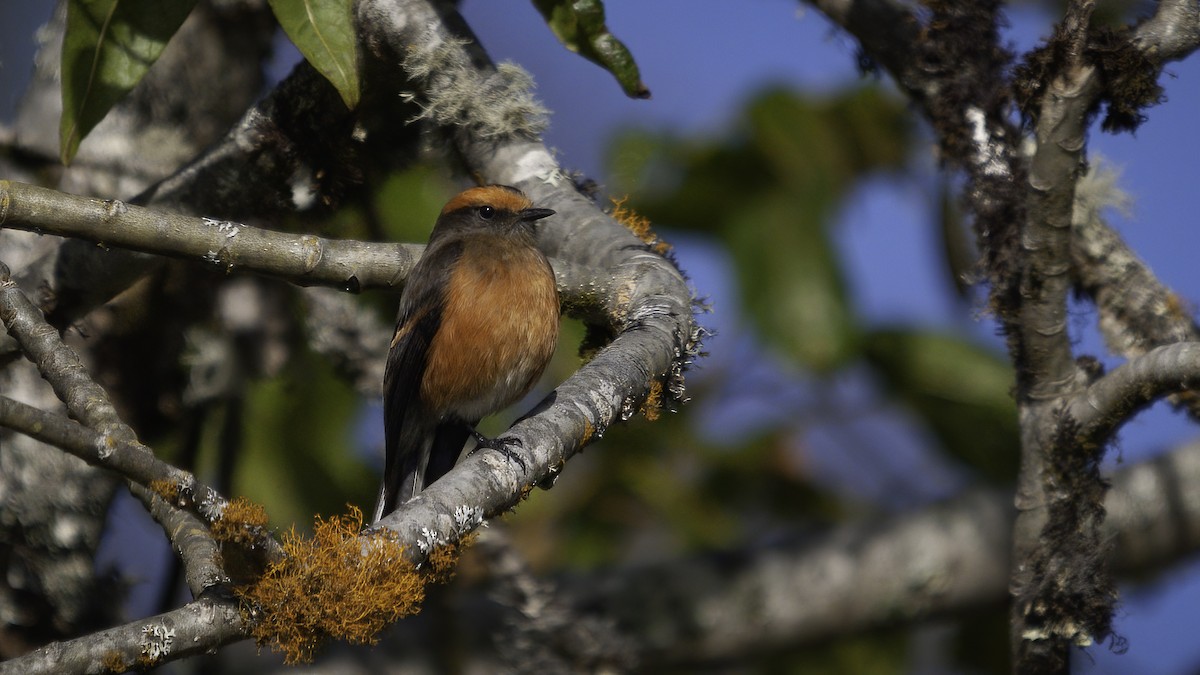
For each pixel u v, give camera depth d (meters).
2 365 8.97
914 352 12.48
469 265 9.62
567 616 11.55
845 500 13.81
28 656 5.37
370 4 9.43
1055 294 8.91
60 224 7.53
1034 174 8.60
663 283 8.67
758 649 12.77
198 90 11.59
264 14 11.89
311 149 9.77
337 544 5.80
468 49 9.80
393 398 9.92
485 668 11.75
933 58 10.23
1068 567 8.99
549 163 10.03
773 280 11.85
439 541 6.18
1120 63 8.29
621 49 8.95
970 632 13.59
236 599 5.70
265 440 11.83
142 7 8.16
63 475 10.85
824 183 12.19
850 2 10.66
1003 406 12.53
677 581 12.76
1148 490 12.74
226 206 9.83
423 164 11.36
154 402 11.70
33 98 11.12
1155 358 8.41
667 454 13.04
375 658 11.77
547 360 9.77
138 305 11.36
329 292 11.64
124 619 11.38
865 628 13.01
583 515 12.88
